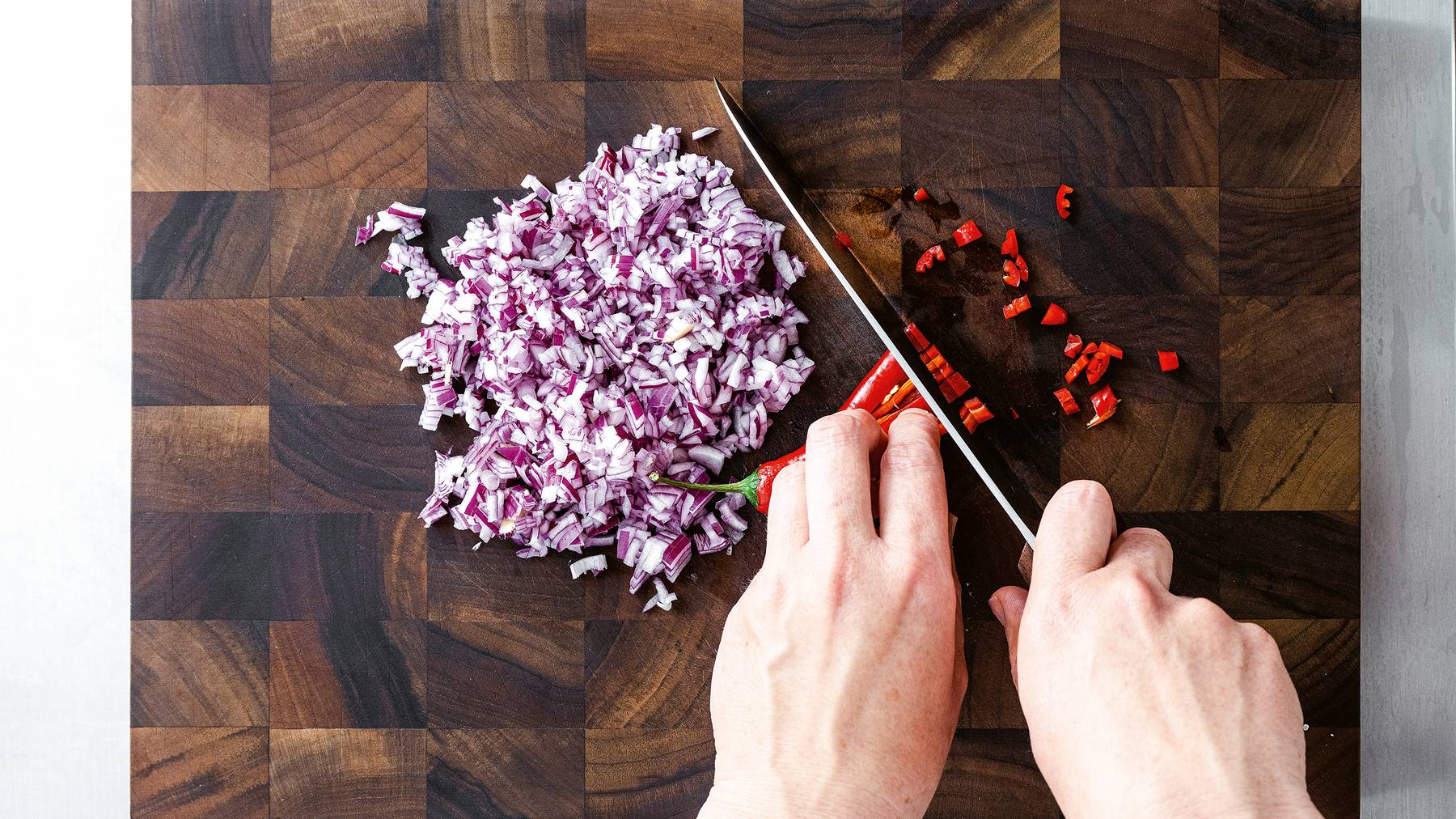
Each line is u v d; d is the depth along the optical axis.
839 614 0.53
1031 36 0.70
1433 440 0.66
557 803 0.70
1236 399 0.69
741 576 0.70
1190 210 0.70
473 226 0.69
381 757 0.70
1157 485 0.69
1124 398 0.69
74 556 0.71
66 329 0.71
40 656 0.71
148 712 0.70
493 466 0.69
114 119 0.71
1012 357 0.70
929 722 0.53
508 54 0.70
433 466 0.70
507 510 0.69
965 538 0.69
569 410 0.68
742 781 0.53
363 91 0.70
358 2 0.70
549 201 0.69
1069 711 0.52
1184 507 0.69
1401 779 0.68
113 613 0.71
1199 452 0.69
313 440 0.70
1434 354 0.67
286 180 0.70
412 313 0.70
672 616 0.70
